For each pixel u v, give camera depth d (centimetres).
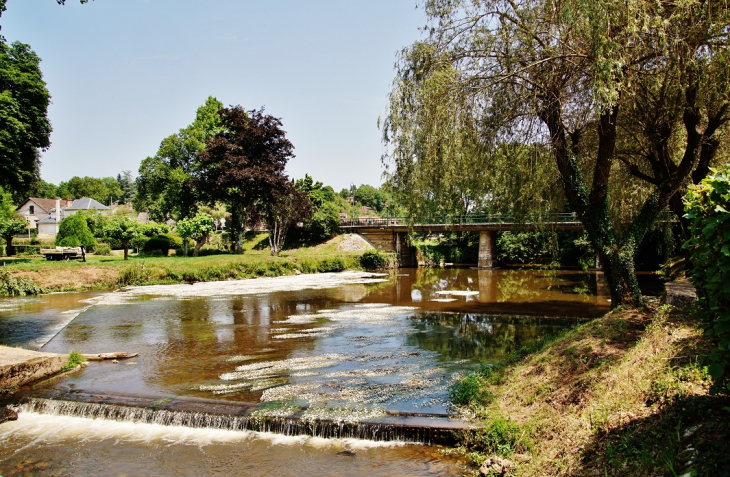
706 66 1006
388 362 1173
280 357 1240
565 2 988
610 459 509
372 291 2816
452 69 1191
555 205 1579
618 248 1113
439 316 1877
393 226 5003
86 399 930
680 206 1341
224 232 5844
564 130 1216
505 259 5241
